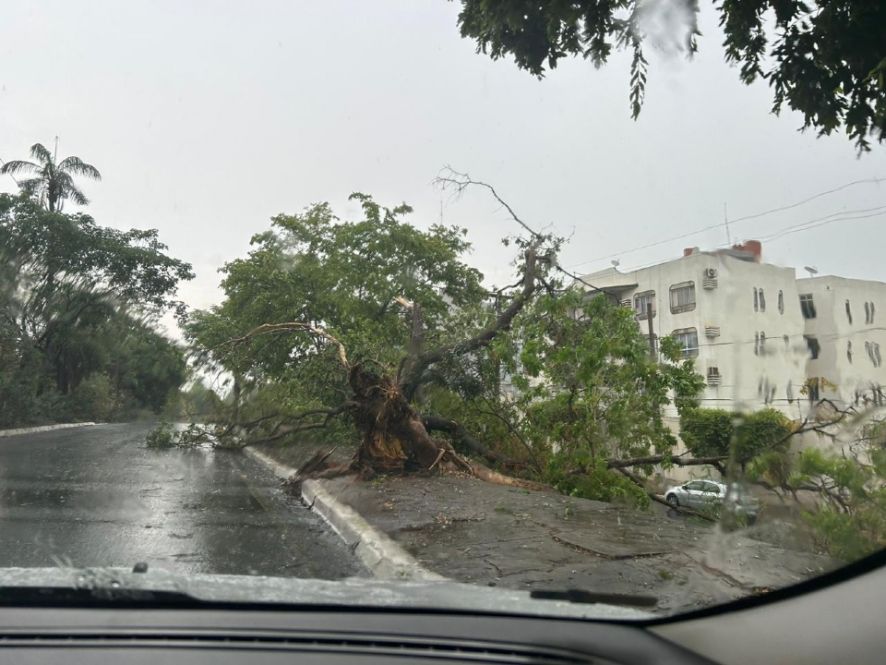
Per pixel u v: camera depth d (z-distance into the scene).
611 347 11.46
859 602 2.86
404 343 18.45
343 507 9.87
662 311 26.25
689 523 8.87
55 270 36.00
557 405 11.97
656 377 11.58
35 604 2.96
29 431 33.59
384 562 6.88
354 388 12.53
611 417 11.66
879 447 5.62
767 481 6.22
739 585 4.96
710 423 13.06
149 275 38.12
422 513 9.05
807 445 5.91
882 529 5.52
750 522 6.35
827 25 6.97
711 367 13.31
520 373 12.79
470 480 11.71
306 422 16.03
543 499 10.02
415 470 12.09
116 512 9.77
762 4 7.25
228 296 24.94
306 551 7.78
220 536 8.34
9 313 35.25
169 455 19.27
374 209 24.25
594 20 7.91
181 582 3.22
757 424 6.05
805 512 6.04
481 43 8.73
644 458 12.09
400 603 3.13
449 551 7.08
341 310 22.31
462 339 14.89
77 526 8.65
